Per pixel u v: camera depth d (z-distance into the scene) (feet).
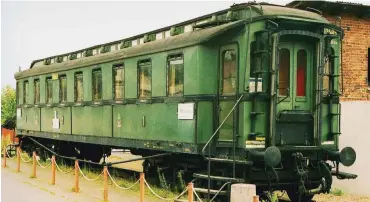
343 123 41.01
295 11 34.09
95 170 56.70
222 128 34.01
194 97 35.42
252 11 33.19
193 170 38.19
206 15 37.45
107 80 48.29
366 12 45.62
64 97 58.39
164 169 40.91
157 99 39.96
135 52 43.01
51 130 61.67
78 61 55.06
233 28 32.99
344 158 33.76
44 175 53.26
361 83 46.14
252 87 32.24
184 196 36.73
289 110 33.01
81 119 53.93
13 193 41.73
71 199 38.68
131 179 48.06
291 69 33.63
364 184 39.55
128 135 44.37
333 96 35.37
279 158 30.68
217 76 34.55
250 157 31.63
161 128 39.37
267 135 32.55
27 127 69.92
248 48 32.30
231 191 29.25
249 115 32.19
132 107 43.73
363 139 39.68
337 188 41.34
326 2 43.34
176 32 40.42
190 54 35.88
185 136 36.35
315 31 34.35
